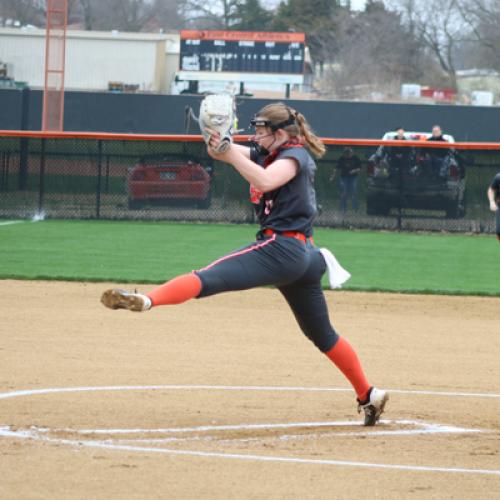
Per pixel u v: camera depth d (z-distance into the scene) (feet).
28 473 65.57
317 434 81.61
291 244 76.69
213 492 62.64
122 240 251.80
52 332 133.59
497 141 469.16
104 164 302.25
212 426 83.25
